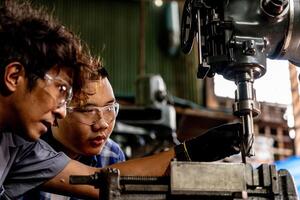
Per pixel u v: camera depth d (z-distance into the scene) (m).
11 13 1.44
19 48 1.38
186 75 6.79
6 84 1.38
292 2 1.60
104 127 1.95
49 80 1.39
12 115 1.41
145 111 4.56
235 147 1.49
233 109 1.48
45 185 1.61
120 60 6.62
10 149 1.55
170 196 1.28
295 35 1.61
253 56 1.50
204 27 1.61
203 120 6.31
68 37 1.47
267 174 1.32
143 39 6.43
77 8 6.67
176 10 6.93
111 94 1.98
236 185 1.29
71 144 1.99
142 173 1.58
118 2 6.89
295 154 5.45
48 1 6.50
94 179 1.30
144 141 4.57
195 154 1.54
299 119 5.36
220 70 1.58
